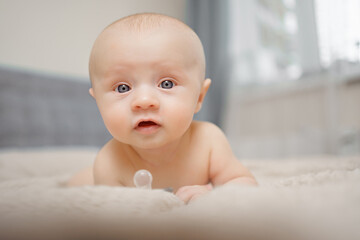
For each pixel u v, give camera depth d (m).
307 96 2.30
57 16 2.87
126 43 0.61
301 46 2.33
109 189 0.41
